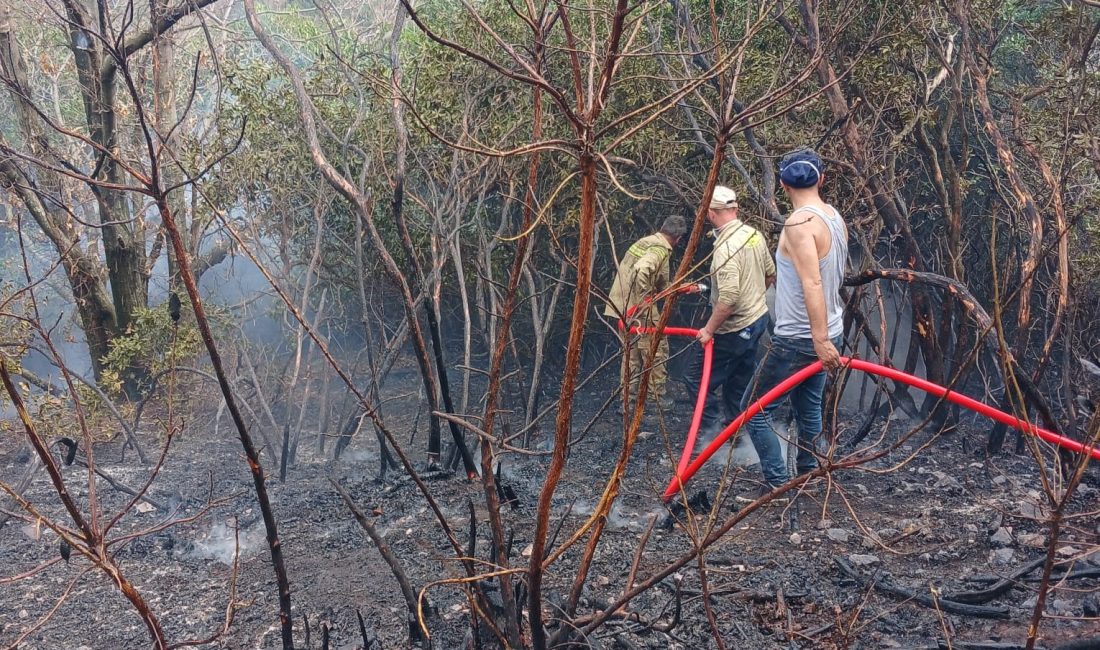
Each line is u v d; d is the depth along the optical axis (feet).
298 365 17.40
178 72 29.07
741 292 16.05
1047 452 15.89
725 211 15.88
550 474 7.00
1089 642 9.22
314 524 14.32
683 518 13.69
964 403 11.31
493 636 9.87
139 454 17.94
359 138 19.43
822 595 11.13
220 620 11.17
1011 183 15.28
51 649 10.62
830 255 12.92
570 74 18.35
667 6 18.80
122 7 23.36
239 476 16.97
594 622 8.46
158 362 19.94
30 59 29.60
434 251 15.84
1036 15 19.38
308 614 11.14
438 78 18.16
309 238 21.35
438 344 12.72
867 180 16.75
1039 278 18.02
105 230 22.12
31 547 13.76
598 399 21.77
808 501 14.17
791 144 17.99
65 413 19.51
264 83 19.30
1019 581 11.05
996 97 20.18
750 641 10.10
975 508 13.74
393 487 15.75
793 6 17.46
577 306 6.41
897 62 17.94
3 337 17.24
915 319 17.92
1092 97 15.38
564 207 19.85
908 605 10.85
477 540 13.28
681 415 20.35
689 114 17.12
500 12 18.12
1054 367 18.28
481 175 18.57
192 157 19.16
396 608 11.16
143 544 13.65
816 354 12.81
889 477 15.23
